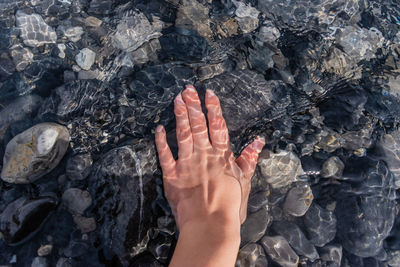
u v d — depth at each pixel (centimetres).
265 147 56
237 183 53
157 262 50
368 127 58
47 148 52
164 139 54
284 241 53
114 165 52
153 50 58
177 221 51
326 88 59
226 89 57
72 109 55
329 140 57
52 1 60
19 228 50
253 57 59
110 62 58
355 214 54
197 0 61
